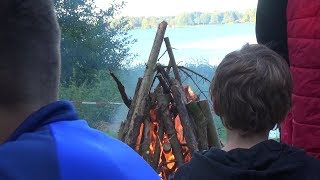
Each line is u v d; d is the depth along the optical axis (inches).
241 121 64.8
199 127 145.5
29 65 31.7
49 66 32.5
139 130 144.5
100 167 31.3
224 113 65.7
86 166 30.8
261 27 98.2
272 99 64.3
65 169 30.0
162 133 143.9
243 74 64.4
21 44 31.3
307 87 83.7
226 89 64.9
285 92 65.5
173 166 142.3
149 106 144.8
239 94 64.1
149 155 143.2
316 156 84.7
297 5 83.9
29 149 30.0
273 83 64.1
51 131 31.5
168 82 145.7
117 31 450.0
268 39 98.0
